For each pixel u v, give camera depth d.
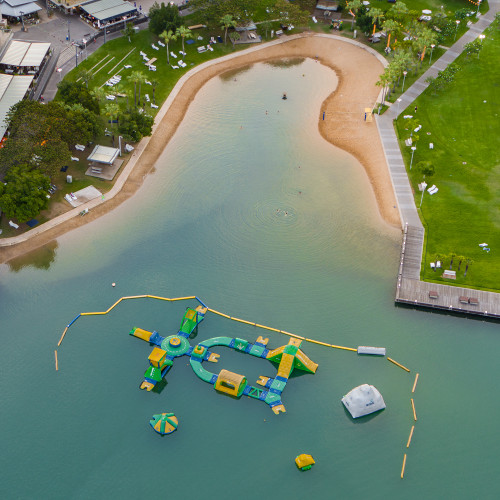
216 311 144.38
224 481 114.69
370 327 141.50
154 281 151.12
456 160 183.25
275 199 174.25
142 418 124.19
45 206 160.38
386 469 116.69
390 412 125.50
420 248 157.25
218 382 128.00
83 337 138.88
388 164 184.38
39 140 166.62
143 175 181.00
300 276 152.50
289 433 122.06
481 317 143.62
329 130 199.88
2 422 123.12
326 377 131.50
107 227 164.38
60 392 128.38
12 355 135.00
